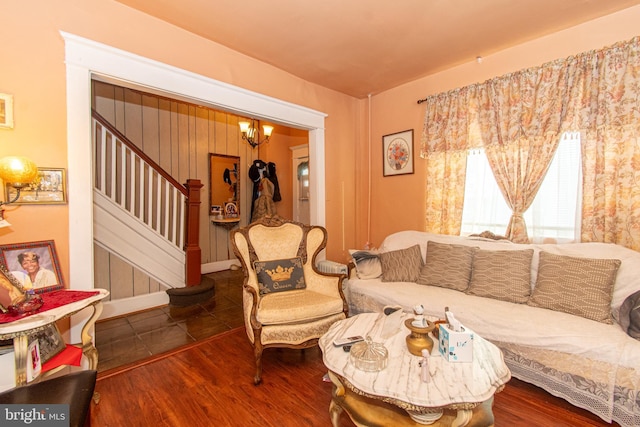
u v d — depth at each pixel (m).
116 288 3.38
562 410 1.76
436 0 2.15
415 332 1.54
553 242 2.60
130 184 3.58
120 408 1.82
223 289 4.34
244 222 5.73
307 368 2.29
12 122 1.79
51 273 1.85
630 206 2.22
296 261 2.77
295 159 5.92
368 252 3.08
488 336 2.02
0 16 1.77
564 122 2.49
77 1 2.01
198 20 2.37
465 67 3.13
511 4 2.21
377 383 1.31
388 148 3.87
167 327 3.03
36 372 1.46
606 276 2.00
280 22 2.40
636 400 1.53
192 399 1.91
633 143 2.21
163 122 4.75
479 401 1.21
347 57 2.98
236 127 5.59
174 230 3.81
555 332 1.79
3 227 1.78
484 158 3.00
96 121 3.24
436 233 3.30
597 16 2.37
